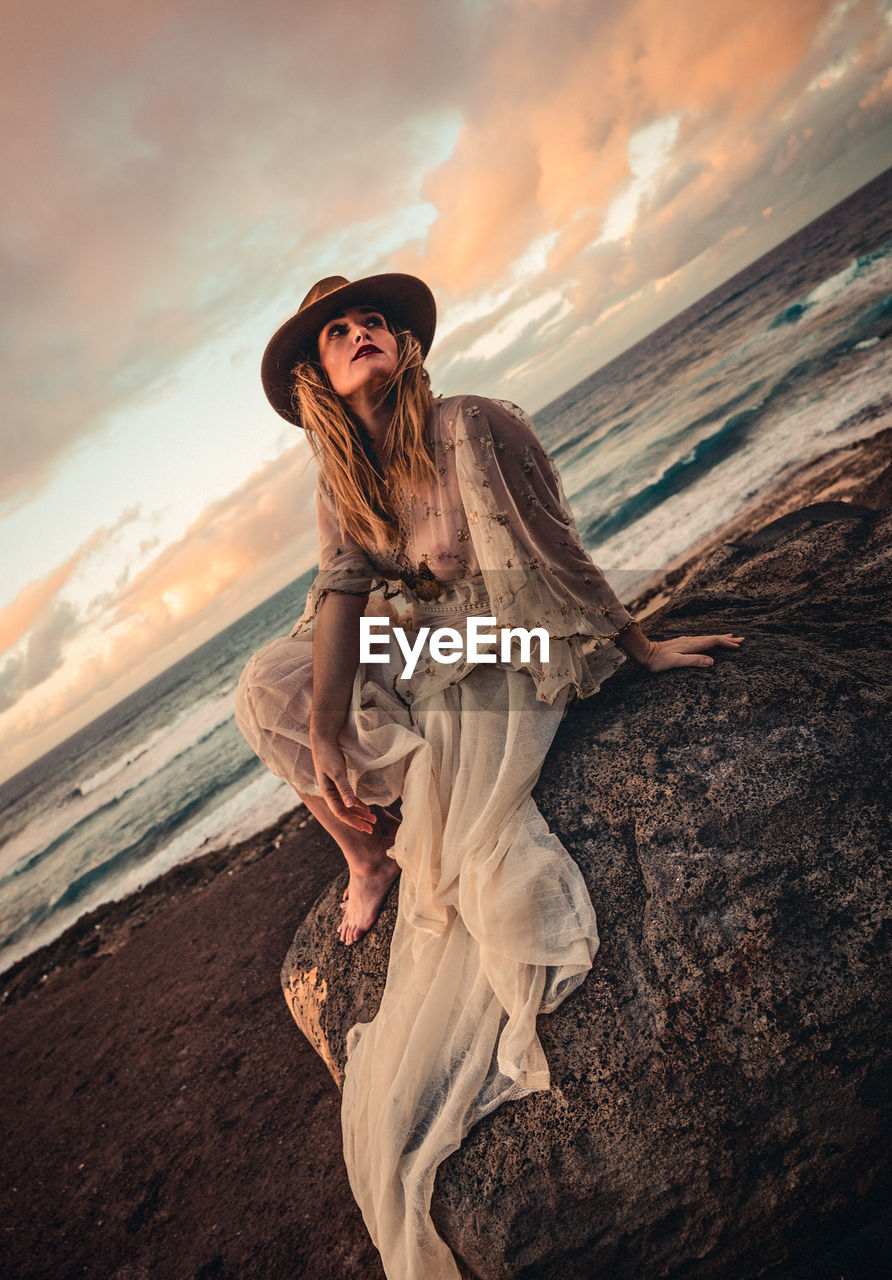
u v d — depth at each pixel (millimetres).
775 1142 1494
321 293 2178
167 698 68312
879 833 1639
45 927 15703
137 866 15367
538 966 1680
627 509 17031
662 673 2215
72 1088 4582
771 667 2049
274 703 2188
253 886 6152
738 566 3764
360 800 2121
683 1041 1551
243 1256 2566
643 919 1698
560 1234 1499
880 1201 1551
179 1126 3537
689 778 1830
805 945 1561
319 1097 3252
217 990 4703
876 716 1812
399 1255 1576
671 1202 1495
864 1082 1483
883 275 22469
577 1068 1585
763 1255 1562
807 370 16922
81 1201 3375
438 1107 1657
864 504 6145
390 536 2137
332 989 2359
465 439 1960
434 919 1878
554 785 1978
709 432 18500
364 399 2074
